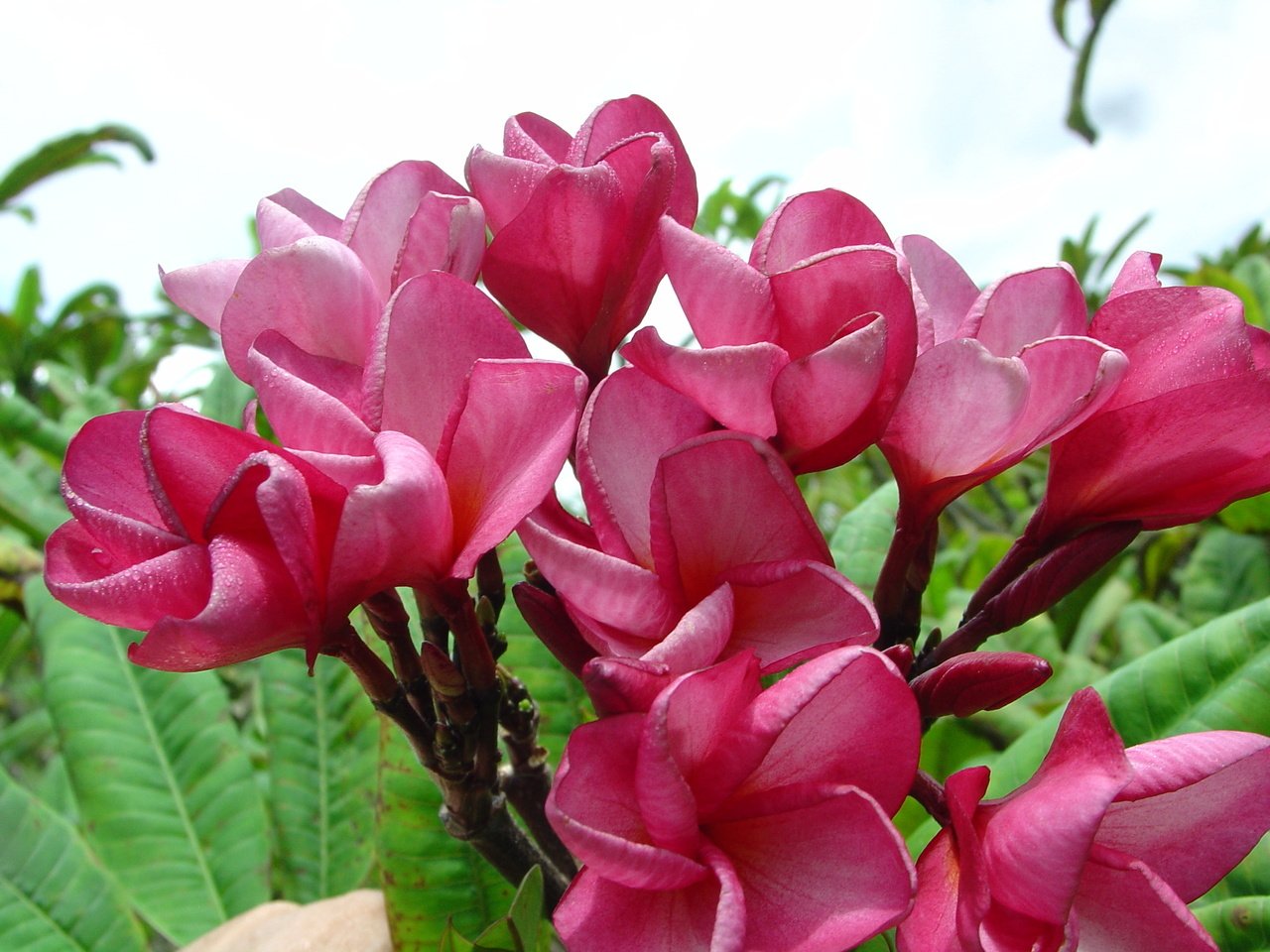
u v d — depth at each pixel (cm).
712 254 23
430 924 34
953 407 24
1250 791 22
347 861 42
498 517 22
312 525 20
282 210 28
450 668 24
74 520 23
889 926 19
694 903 20
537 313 27
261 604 20
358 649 23
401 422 23
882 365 22
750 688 21
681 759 20
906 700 20
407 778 34
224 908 42
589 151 27
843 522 44
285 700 45
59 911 41
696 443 21
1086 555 25
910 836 37
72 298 105
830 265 23
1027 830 20
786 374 22
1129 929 21
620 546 22
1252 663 35
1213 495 25
